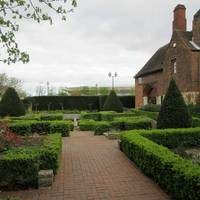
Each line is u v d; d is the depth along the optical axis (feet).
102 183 20.27
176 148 29.94
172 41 80.94
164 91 86.12
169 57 82.74
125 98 126.00
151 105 81.20
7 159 18.92
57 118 63.72
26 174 19.06
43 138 31.89
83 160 27.66
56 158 21.58
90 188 19.21
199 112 60.44
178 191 15.67
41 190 18.89
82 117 69.21
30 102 119.75
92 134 50.14
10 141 25.80
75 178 21.56
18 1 16.47
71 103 122.83
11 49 17.51
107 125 49.21
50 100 121.70
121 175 22.26
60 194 18.08
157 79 95.86
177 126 36.09
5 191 18.76
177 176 15.64
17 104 70.85
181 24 86.43
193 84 70.13
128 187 19.31
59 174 22.68
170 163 17.03
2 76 136.77
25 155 19.83
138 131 31.68
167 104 36.86
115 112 72.59
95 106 123.75
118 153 31.14
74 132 53.57
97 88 196.13
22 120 51.88
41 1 17.07
